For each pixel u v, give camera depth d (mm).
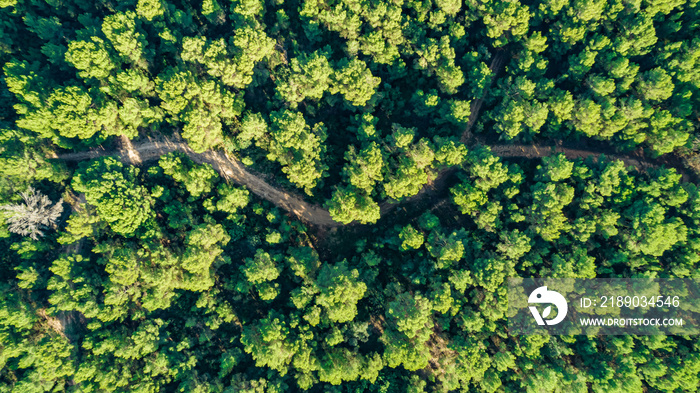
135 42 72500
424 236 82312
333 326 75062
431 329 80188
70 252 75375
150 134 82375
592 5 72375
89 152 79500
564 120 80000
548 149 83875
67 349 68438
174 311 78250
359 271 79500
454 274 73750
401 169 74062
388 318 77875
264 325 71812
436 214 84312
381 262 82000
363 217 74375
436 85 83750
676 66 74062
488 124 85188
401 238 77188
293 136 75000
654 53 76375
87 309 69125
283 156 78062
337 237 85000
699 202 71250
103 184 69812
